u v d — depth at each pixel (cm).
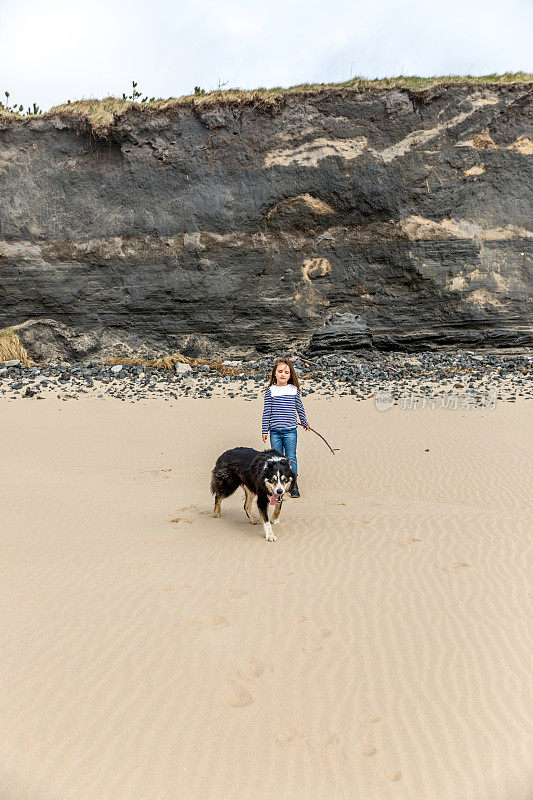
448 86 2495
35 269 2511
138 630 423
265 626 430
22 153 2555
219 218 2545
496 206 2500
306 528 679
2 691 352
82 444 1257
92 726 325
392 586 501
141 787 287
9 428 1388
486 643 409
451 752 309
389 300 2500
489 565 551
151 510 765
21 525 674
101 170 2566
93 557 571
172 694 351
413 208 2498
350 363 2186
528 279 2445
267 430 846
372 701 347
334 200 2523
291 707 341
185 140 2558
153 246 2547
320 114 2538
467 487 908
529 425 1312
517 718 333
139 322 2541
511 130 2492
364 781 290
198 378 2031
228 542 623
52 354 2481
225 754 306
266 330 2520
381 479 980
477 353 2364
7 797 281
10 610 454
